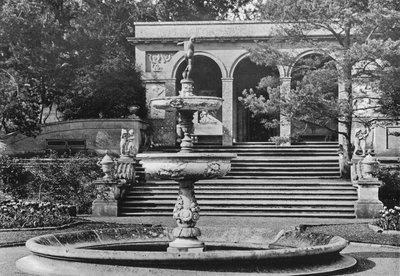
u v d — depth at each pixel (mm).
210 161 13977
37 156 33781
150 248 16109
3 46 36250
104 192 25984
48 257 12516
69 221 21109
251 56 30500
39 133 34875
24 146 35188
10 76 35469
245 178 30328
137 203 26578
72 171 29641
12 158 32000
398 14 26422
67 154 34469
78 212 26969
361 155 28781
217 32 38000
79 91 37906
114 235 17047
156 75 38438
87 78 37500
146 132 37125
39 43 37125
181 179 14273
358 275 12375
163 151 34938
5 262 14133
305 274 11859
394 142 33500
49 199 28219
